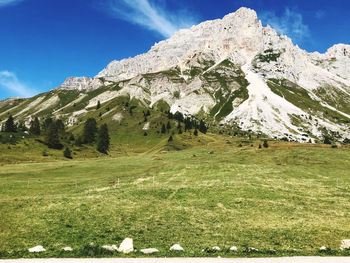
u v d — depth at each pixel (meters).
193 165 71.31
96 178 59.72
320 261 14.45
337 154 85.69
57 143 124.88
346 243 19.31
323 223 26.02
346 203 34.66
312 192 40.66
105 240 19.42
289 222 26.11
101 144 137.50
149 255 15.52
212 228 23.81
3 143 107.75
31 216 23.98
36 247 16.38
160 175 60.38
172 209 29.39
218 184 42.88
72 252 15.51
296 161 80.81
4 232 19.80
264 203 32.88
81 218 24.33
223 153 110.69
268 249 18.28
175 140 163.25
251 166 67.31
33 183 51.44
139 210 28.17
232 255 15.89
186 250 17.00
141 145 184.38
